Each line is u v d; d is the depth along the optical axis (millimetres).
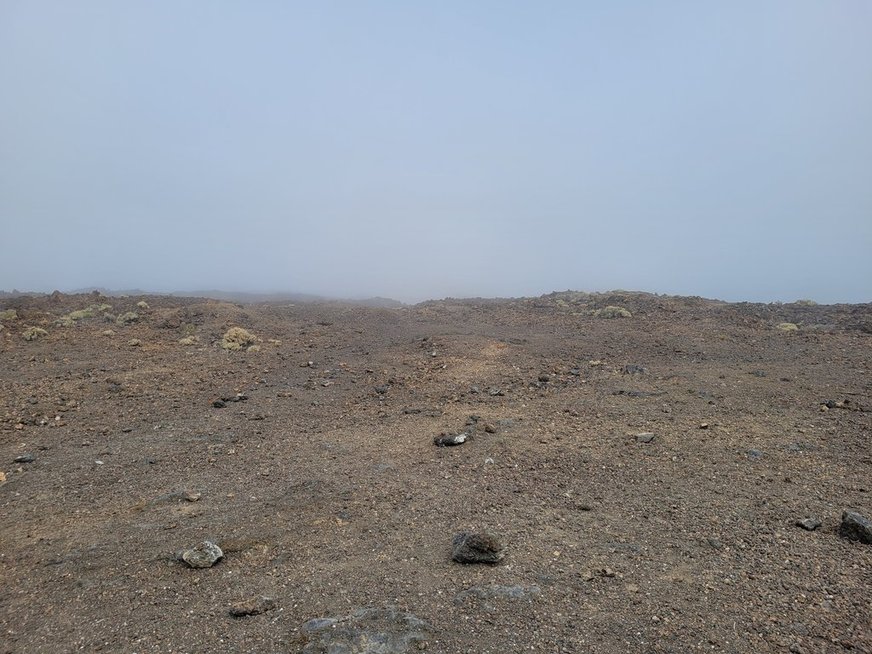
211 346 12359
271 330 14445
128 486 5195
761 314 14797
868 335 11453
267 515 4531
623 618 3051
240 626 3078
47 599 3410
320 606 3238
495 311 17875
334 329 14914
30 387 8680
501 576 3512
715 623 2979
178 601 3357
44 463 5801
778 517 4184
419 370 9961
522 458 5652
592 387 8305
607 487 4906
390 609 3154
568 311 16969
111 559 3875
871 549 3678
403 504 4691
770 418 6469
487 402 7805
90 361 10570
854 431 5914
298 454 5996
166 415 7531
